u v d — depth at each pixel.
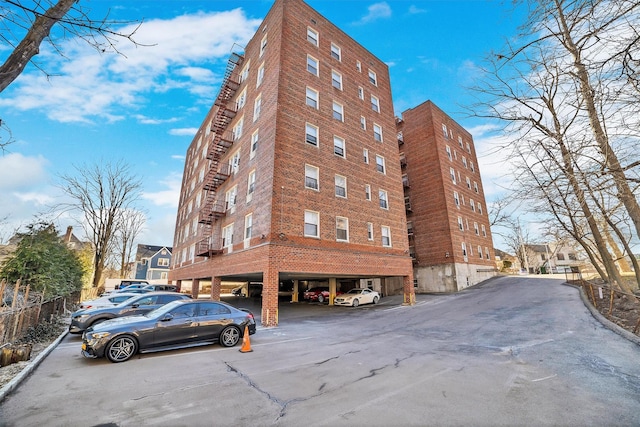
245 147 20.78
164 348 8.34
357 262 18.66
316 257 16.53
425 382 5.86
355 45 24.41
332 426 4.12
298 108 18.42
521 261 48.19
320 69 20.72
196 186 32.81
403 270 21.75
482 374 6.29
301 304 26.38
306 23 20.72
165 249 70.94
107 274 56.56
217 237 22.45
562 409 4.56
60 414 4.55
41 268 13.58
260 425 4.19
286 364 7.29
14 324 8.78
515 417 4.32
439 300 22.95
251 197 18.33
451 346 9.00
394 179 24.06
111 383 5.96
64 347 9.42
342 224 18.80
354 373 6.50
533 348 8.31
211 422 4.29
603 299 15.09
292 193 16.62
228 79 24.31
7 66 4.18
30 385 5.84
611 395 5.04
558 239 15.25
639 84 4.33
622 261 26.89
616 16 4.25
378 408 4.68
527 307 15.93
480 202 39.38
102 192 29.97
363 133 22.48
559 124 6.45
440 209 32.28
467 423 4.17
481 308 17.05
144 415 4.52
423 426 4.09
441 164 33.50
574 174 5.79
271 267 14.70
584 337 9.21
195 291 26.19
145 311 11.63
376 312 18.81
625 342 8.36
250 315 10.25
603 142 5.49
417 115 36.44
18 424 4.22
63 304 16.27
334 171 19.33
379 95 25.42
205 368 6.98
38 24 4.38
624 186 5.57
